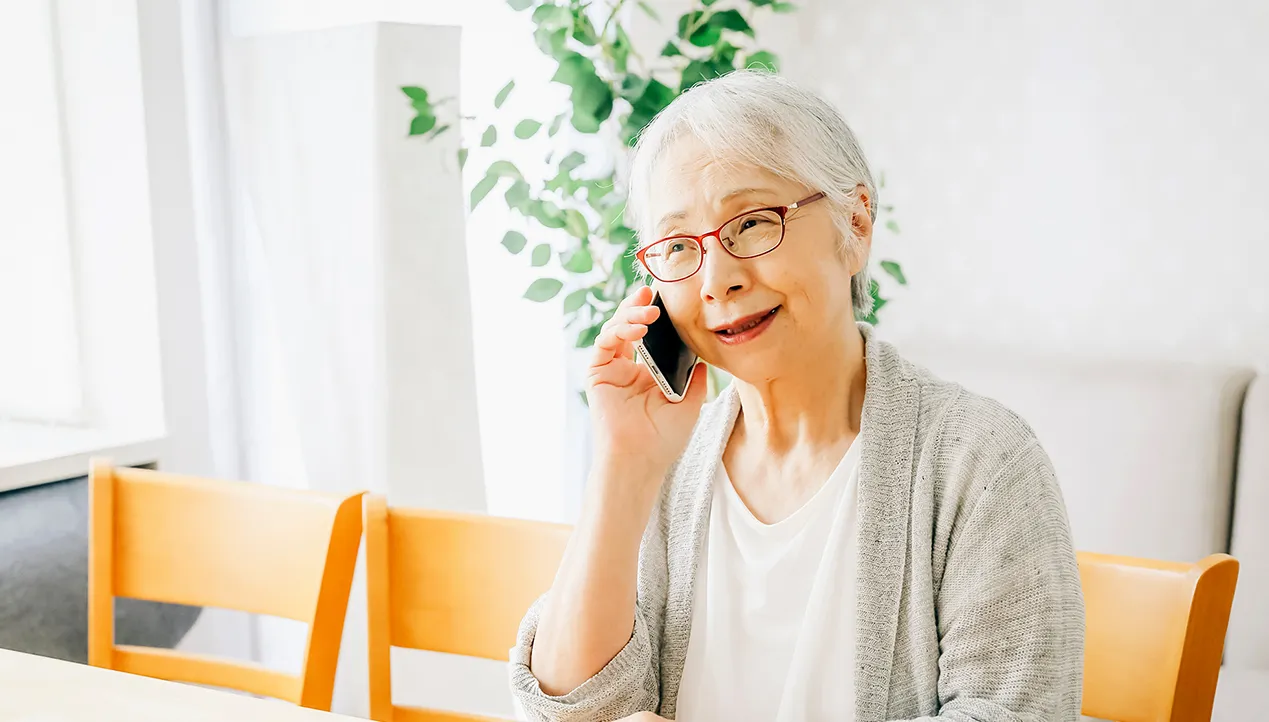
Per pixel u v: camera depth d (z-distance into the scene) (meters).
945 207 2.58
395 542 1.32
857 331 1.02
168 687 0.96
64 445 2.02
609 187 1.94
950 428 0.94
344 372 2.12
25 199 2.23
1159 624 1.06
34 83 2.18
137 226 2.15
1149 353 2.36
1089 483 2.21
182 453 2.23
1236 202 2.24
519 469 2.44
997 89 2.49
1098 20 2.35
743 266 0.90
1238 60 2.21
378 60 1.92
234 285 2.32
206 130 2.24
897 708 0.92
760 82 0.92
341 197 2.07
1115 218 2.38
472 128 2.33
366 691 2.08
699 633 1.02
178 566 1.41
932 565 0.92
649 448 1.00
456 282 2.04
